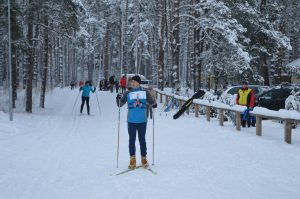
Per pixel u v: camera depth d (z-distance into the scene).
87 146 11.94
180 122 18.02
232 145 11.77
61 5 22.47
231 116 17.02
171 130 15.36
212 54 30.09
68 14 23.02
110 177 8.10
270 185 7.36
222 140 12.73
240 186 7.29
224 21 28.58
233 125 16.77
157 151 10.95
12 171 8.67
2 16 20.55
